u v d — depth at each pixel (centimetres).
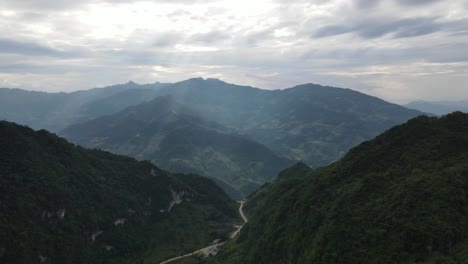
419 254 8825
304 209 13912
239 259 16788
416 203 10069
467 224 9206
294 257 12150
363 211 10956
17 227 16275
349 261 9588
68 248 17700
